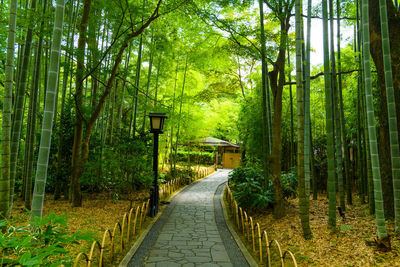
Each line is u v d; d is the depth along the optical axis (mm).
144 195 9906
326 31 5129
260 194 7020
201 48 10727
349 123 9992
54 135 9195
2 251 2025
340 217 6000
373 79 6465
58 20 3285
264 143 7324
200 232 5852
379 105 5809
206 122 15508
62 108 8375
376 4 5492
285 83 6977
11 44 3781
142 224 6363
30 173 6441
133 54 11000
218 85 14930
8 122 3871
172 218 7066
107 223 6117
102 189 10086
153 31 9539
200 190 12367
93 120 7500
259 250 4672
